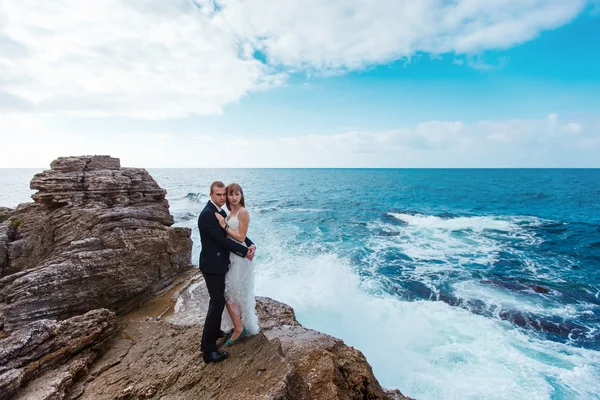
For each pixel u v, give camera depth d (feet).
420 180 262.26
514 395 19.66
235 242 11.76
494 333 26.32
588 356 23.41
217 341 12.83
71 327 13.55
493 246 52.90
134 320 17.11
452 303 31.91
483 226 68.85
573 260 45.01
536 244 53.83
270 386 10.10
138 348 14.10
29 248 20.30
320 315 29.27
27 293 15.49
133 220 20.74
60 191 21.48
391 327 27.37
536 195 134.00
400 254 48.21
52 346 12.49
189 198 115.75
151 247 21.20
